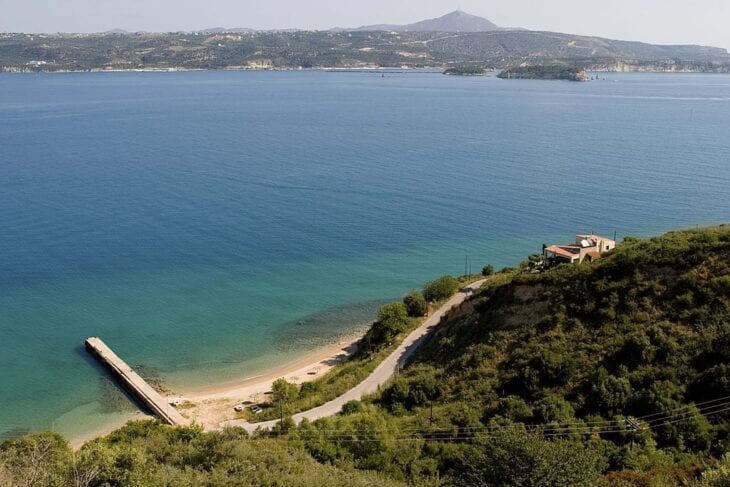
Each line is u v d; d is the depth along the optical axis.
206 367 63.41
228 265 90.38
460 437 39.06
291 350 67.44
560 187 133.00
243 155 169.50
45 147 176.88
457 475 31.64
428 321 68.00
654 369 39.28
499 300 55.91
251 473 30.25
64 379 60.47
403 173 148.75
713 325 41.31
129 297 78.88
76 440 50.41
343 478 32.28
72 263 88.88
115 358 63.00
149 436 42.03
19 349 65.69
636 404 37.25
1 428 52.06
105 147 178.50
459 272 88.69
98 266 88.12
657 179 138.38
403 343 63.09
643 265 48.75
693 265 46.75
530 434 30.09
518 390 43.38
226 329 71.75
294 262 92.25
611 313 46.19
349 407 48.69
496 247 98.06
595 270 50.81
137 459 28.27
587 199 123.06
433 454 37.56
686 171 146.00
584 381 41.00
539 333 48.34
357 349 66.62
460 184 137.25
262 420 50.94
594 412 37.94
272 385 56.91
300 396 55.22
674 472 28.98
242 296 80.44
